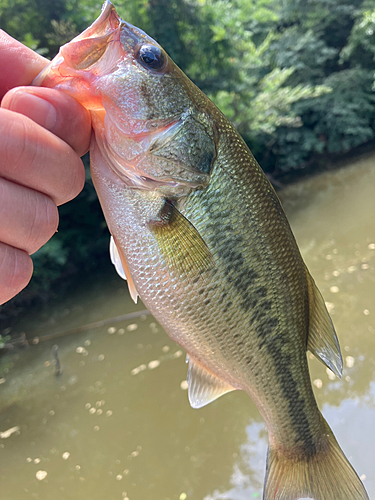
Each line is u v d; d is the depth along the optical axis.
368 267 0.88
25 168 0.11
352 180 1.77
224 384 0.20
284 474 0.21
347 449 0.47
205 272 0.17
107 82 0.15
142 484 0.48
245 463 0.49
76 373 0.71
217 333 0.18
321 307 0.21
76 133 0.13
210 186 0.17
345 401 0.54
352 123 2.18
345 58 2.42
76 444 0.55
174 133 0.16
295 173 2.18
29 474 0.51
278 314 0.19
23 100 0.12
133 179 0.16
